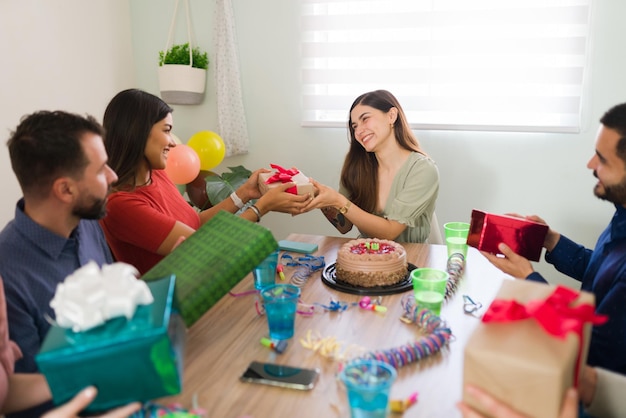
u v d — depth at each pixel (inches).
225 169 117.9
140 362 29.8
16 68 88.8
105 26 109.1
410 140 78.7
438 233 83.7
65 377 29.4
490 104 100.0
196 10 111.7
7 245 43.1
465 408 29.8
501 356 28.5
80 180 43.6
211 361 41.0
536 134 98.8
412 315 46.4
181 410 32.7
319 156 112.2
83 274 32.1
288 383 37.2
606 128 45.0
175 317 36.7
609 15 90.7
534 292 34.9
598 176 46.9
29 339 41.4
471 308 49.1
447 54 100.4
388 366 32.1
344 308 49.9
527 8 94.5
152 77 119.0
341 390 36.6
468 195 105.2
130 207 60.1
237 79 110.3
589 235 100.4
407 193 74.6
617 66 92.3
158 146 62.4
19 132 42.7
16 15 88.2
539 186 101.0
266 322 47.7
